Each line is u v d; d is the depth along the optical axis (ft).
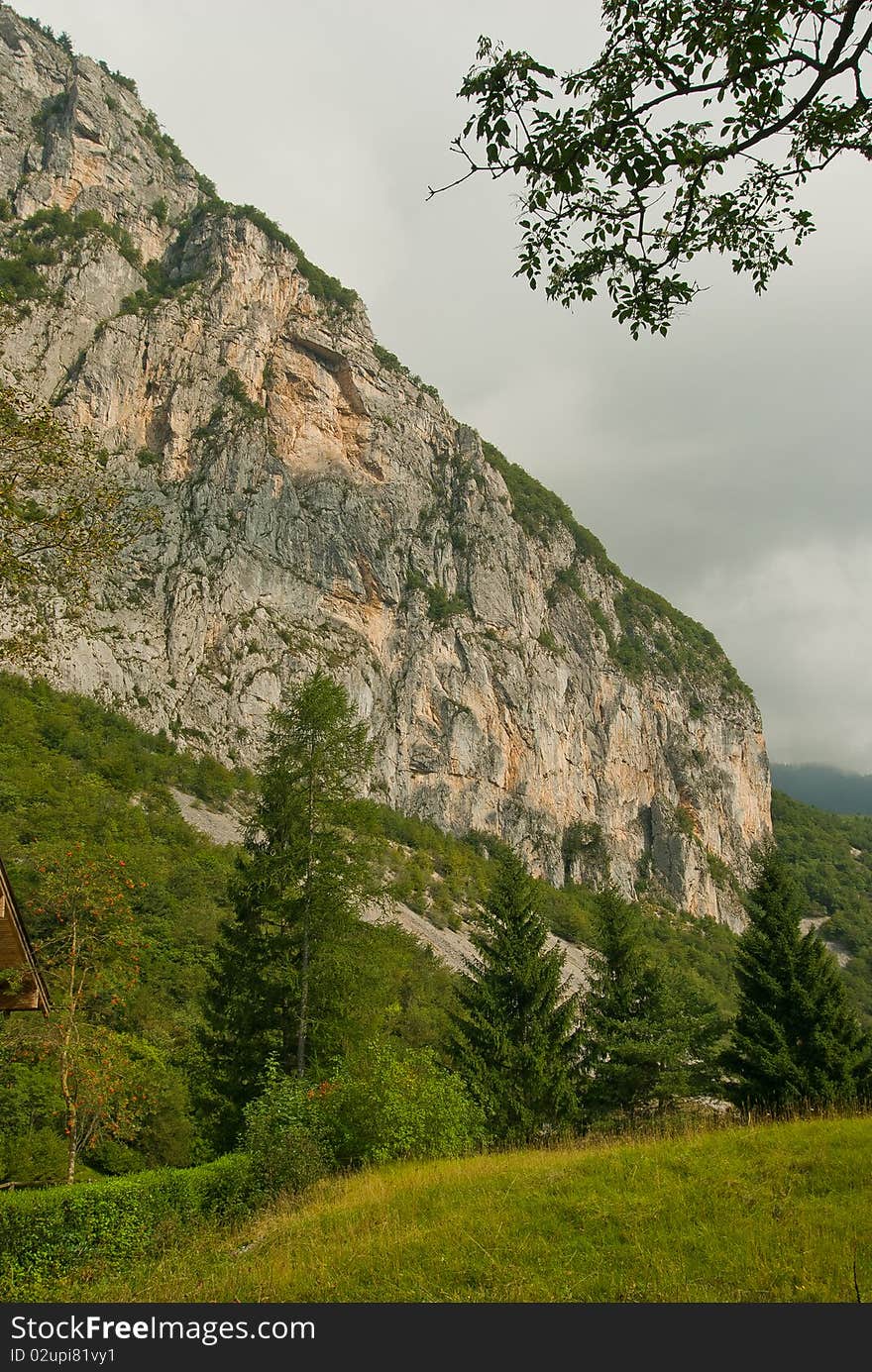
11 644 50.16
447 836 502.38
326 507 568.41
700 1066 111.24
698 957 472.44
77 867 92.89
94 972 91.45
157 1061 108.78
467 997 104.53
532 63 27.35
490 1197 45.60
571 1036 105.70
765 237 31.30
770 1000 103.60
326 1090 69.00
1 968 41.24
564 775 609.83
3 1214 51.49
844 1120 55.26
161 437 526.98
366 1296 34.50
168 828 290.35
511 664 607.37
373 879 87.66
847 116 28.17
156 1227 54.75
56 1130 90.89
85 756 332.19
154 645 431.43
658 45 27.27
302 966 81.87
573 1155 55.31
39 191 595.06
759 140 28.19
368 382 646.33
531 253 31.09
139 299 572.51
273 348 611.47
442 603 597.11
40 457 49.65
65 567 49.42
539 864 551.59
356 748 90.84
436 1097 72.28
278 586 512.63
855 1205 36.76
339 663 506.48
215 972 86.22
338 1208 49.70
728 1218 37.22
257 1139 65.36
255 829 89.86
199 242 635.66
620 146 27.84
